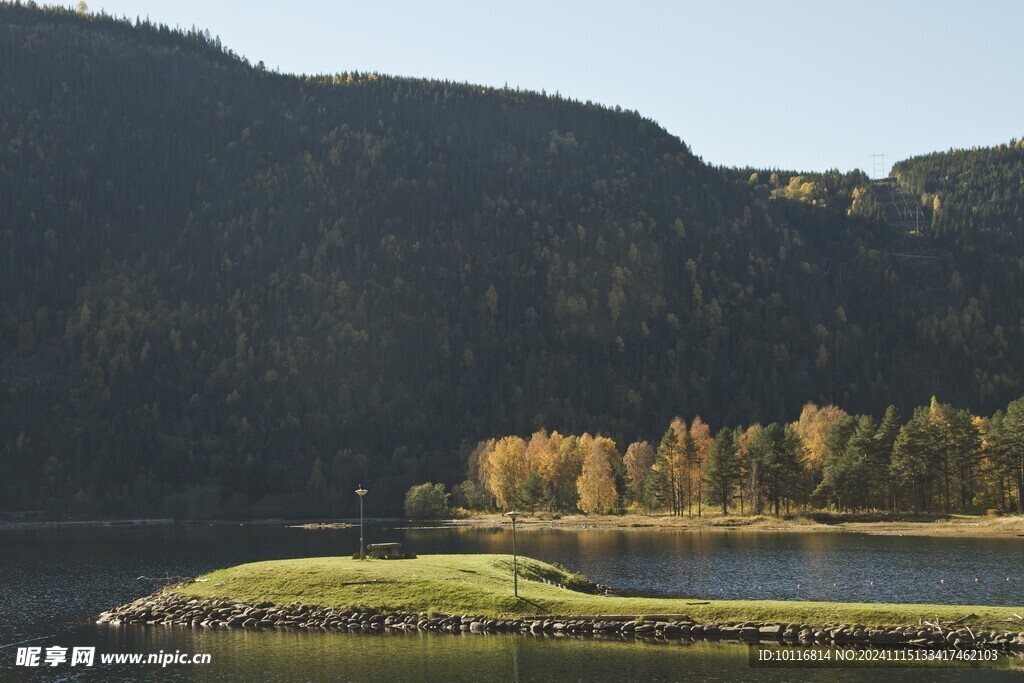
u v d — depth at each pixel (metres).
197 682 65.06
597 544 156.75
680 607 76.00
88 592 108.44
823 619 71.69
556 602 79.25
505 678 63.72
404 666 67.06
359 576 87.62
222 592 88.75
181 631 80.75
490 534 189.75
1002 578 105.31
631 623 74.75
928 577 106.81
